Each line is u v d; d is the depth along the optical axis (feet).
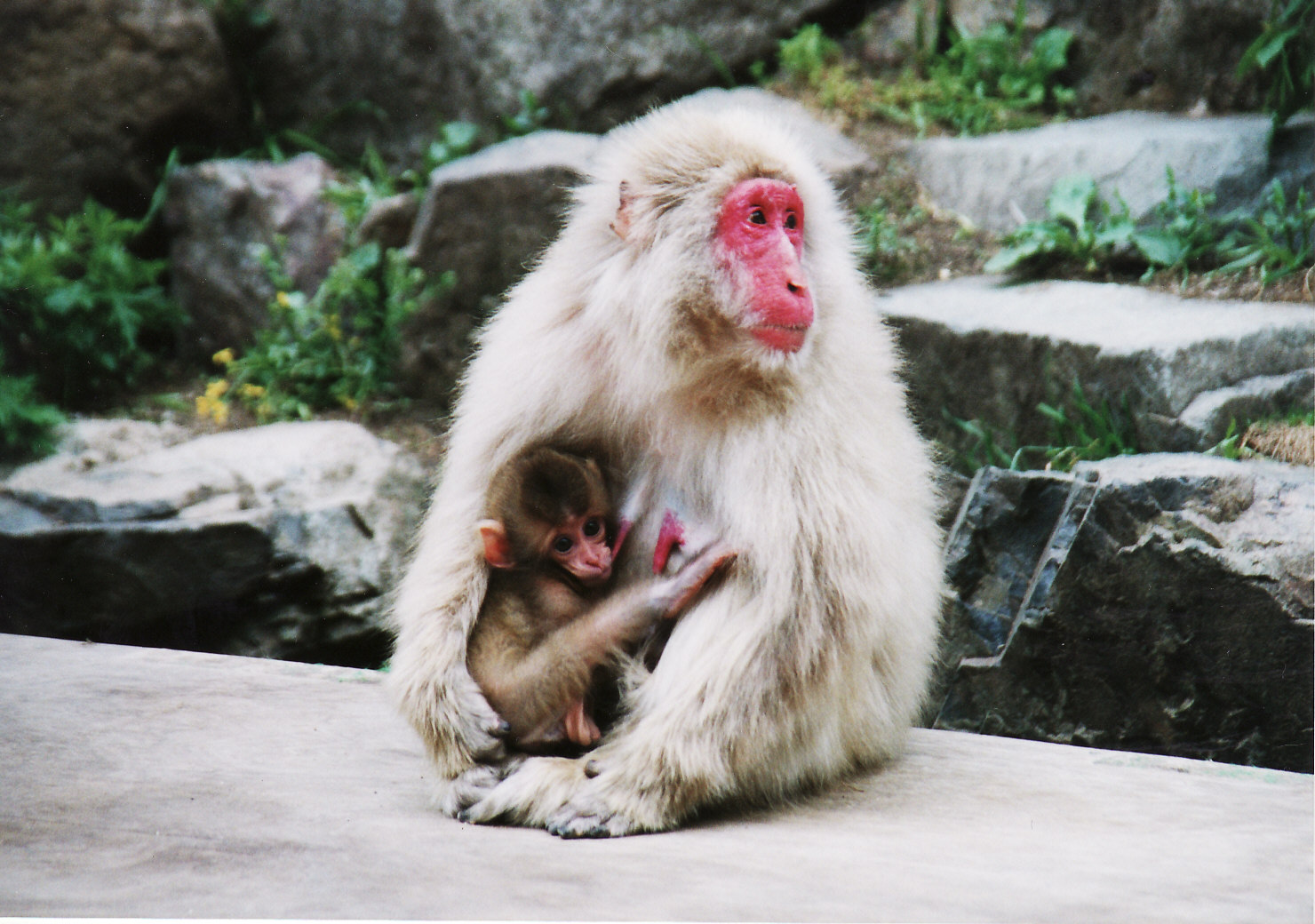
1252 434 33.76
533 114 54.29
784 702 16.71
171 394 53.42
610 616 17.08
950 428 38.96
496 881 13.51
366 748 20.26
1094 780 19.21
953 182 47.03
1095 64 50.70
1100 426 35.40
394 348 50.90
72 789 17.30
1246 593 28.84
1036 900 13.07
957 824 16.65
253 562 40.29
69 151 55.83
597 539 17.71
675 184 18.30
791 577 16.85
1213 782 19.20
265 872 13.73
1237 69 44.75
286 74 59.67
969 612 32.37
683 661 16.85
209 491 41.75
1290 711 28.71
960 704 31.99
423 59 56.90
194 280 55.93
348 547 41.60
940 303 40.52
